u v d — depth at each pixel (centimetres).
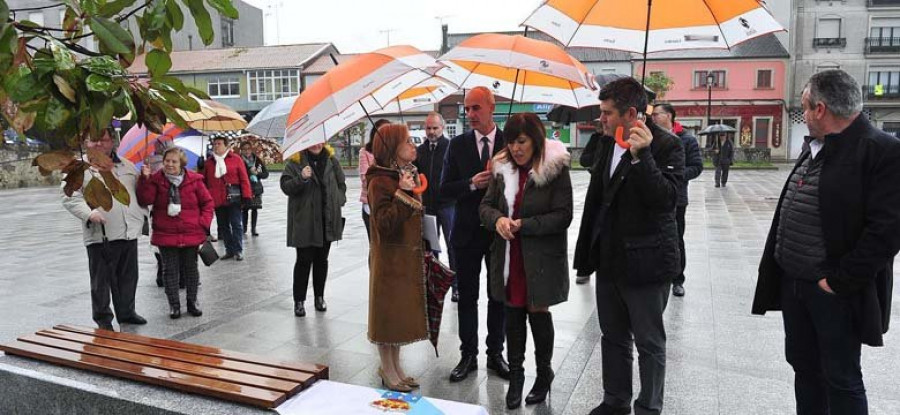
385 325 371
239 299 634
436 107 3881
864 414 265
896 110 4031
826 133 261
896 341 460
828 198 258
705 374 407
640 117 315
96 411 267
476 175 385
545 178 341
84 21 185
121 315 539
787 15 4047
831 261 260
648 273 306
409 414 243
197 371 276
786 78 4069
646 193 295
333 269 771
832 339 265
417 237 374
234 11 204
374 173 371
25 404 289
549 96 466
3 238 1119
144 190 539
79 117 185
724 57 4091
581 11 343
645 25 333
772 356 439
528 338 487
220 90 4278
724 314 541
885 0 3962
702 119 4175
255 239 1043
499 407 365
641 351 316
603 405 338
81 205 490
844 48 4038
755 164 3388
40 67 173
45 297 658
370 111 405
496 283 366
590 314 549
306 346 482
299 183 542
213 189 829
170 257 564
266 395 249
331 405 250
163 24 198
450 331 512
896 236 239
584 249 337
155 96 199
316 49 4425
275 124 927
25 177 2625
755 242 919
